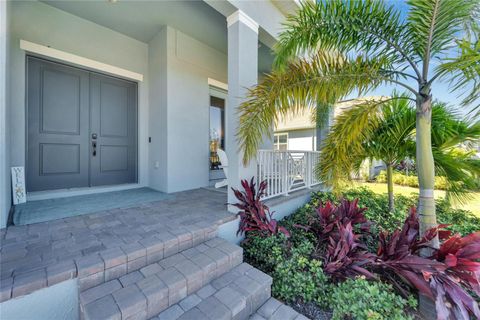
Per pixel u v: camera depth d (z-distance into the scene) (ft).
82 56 12.05
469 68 5.83
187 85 14.49
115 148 13.92
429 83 6.51
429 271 5.38
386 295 5.55
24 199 10.10
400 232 7.14
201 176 15.48
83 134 12.57
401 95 9.45
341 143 8.45
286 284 6.55
